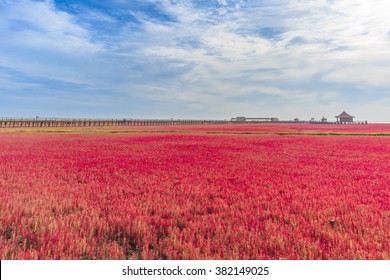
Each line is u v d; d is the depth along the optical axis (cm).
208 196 746
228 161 1423
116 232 504
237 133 4756
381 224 498
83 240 420
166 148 2155
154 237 459
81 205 622
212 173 1082
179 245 417
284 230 473
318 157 1576
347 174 1048
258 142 2788
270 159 1503
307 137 3581
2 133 4212
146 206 623
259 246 422
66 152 1797
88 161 1397
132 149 2058
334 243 429
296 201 654
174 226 499
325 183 895
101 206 635
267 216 571
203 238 444
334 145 2397
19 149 1928
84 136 3669
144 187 823
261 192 772
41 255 377
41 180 905
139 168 1196
